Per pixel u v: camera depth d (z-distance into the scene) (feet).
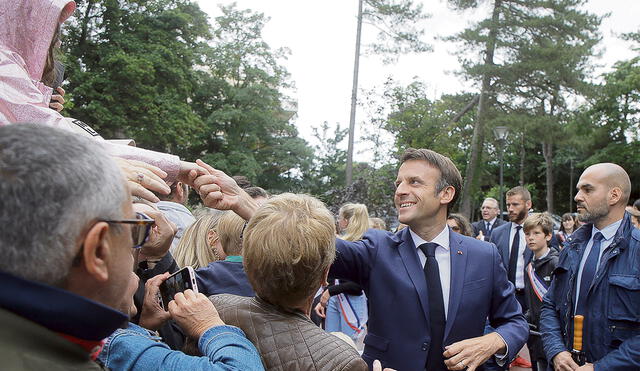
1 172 2.78
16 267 2.80
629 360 10.07
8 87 4.62
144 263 6.50
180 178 5.81
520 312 9.14
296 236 5.42
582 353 11.24
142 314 5.89
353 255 8.99
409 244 9.06
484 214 33.83
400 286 8.68
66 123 4.90
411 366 8.41
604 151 140.26
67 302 2.84
